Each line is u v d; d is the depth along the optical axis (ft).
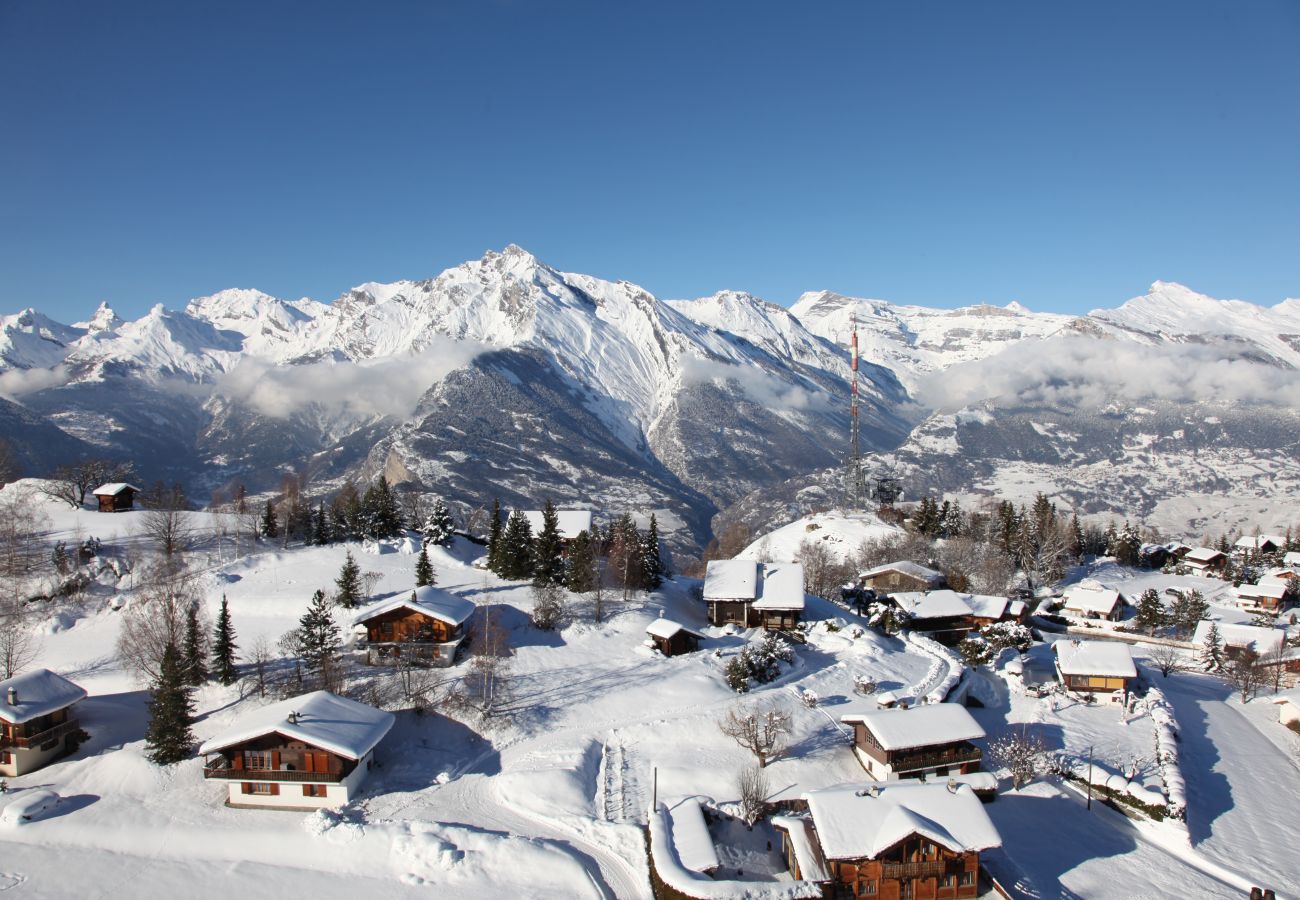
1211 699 345.31
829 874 191.72
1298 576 558.15
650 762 248.93
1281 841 226.79
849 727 273.54
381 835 211.00
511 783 235.20
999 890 192.13
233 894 192.44
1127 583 570.05
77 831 217.56
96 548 415.23
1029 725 294.05
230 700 275.59
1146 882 202.80
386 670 293.23
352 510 482.69
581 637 328.29
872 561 555.28
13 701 246.06
